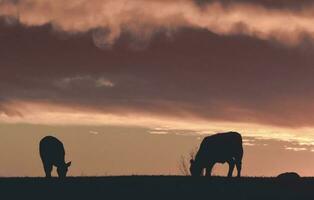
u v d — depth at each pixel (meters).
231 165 77.19
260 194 66.00
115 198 65.00
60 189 67.56
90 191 66.88
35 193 66.50
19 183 69.31
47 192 66.81
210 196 65.38
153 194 65.94
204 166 77.06
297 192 66.75
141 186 68.12
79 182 69.56
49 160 79.44
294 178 71.38
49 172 79.62
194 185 68.38
